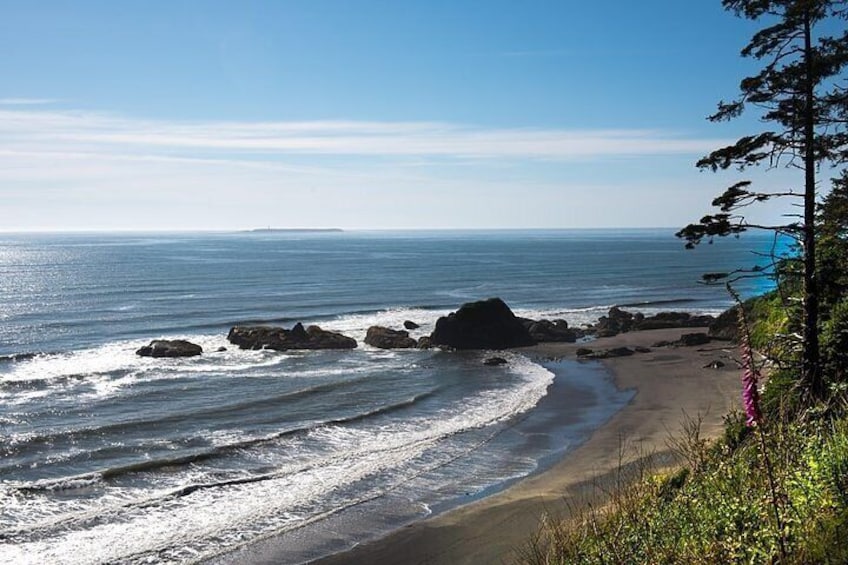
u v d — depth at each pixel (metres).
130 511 19.02
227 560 16.25
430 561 15.99
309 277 110.19
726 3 17.03
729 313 50.50
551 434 26.77
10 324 59.78
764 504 6.84
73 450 25.00
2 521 18.25
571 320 65.50
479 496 20.12
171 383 37.56
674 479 11.35
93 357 45.78
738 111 17.44
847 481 6.72
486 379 38.62
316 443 25.78
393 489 20.81
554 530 11.09
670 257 178.25
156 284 96.12
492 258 172.38
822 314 17.78
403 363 44.25
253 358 45.94
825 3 15.84
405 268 132.50
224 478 21.84
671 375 37.78
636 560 8.20
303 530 17.92
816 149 16.42
